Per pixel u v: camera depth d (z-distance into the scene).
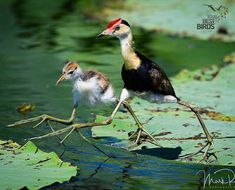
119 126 13.98
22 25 24.36
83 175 11.70
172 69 18.88
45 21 24.95
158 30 22.75
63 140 12.30
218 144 12.98
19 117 14.78
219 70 17.67
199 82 16.75
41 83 17.47
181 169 12.03
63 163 11.49
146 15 24.98
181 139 13.30
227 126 13.87
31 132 13.84
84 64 19.12
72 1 28.62
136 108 15.04
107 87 13.03
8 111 15.22
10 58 19.98
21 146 12.29
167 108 15.02
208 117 14.37
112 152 12.80
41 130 14.02
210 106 14.97
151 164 12.23
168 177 11.68
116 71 18.42
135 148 12.98
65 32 23.28
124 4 27.23
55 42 21.92
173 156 12.59
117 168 12.05
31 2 28.66
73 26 24.16
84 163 12.24
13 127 14.12
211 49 21.27
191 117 14.43
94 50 20.88
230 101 15.29
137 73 12.68
